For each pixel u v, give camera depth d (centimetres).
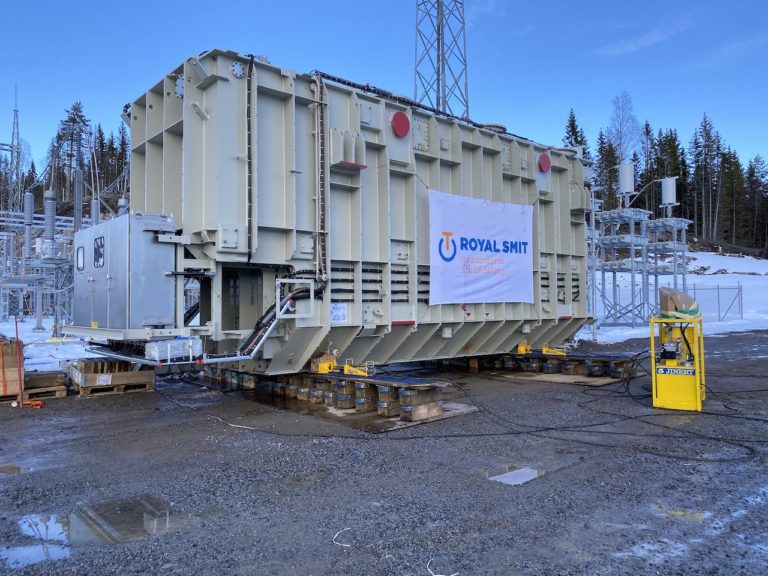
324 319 896
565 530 414
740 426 756
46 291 2214
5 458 609
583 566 356
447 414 823
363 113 956
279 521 433
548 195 1352
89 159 6281
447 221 1080
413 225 1030
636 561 363
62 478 539
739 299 3494
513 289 1212
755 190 7219
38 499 482
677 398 870
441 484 519
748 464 580
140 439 688
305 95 888
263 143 845
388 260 980
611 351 1795
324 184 896
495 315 1205
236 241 795
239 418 803
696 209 7112
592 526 421
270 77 852
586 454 621
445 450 638
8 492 499
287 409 864
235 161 805
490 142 1202
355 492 499
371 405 860
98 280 861
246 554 376
